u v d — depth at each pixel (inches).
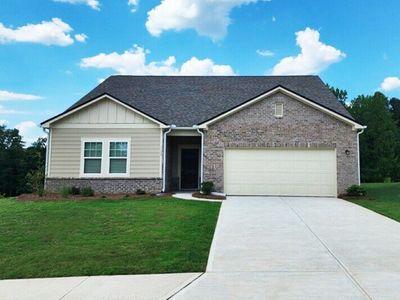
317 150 657.0
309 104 657.6
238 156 667.4
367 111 1795.0
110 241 316.2
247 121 668.7
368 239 327.0
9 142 1674.5
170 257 268.8
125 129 676.1
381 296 190.7
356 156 647.8
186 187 791.1
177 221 401.1
